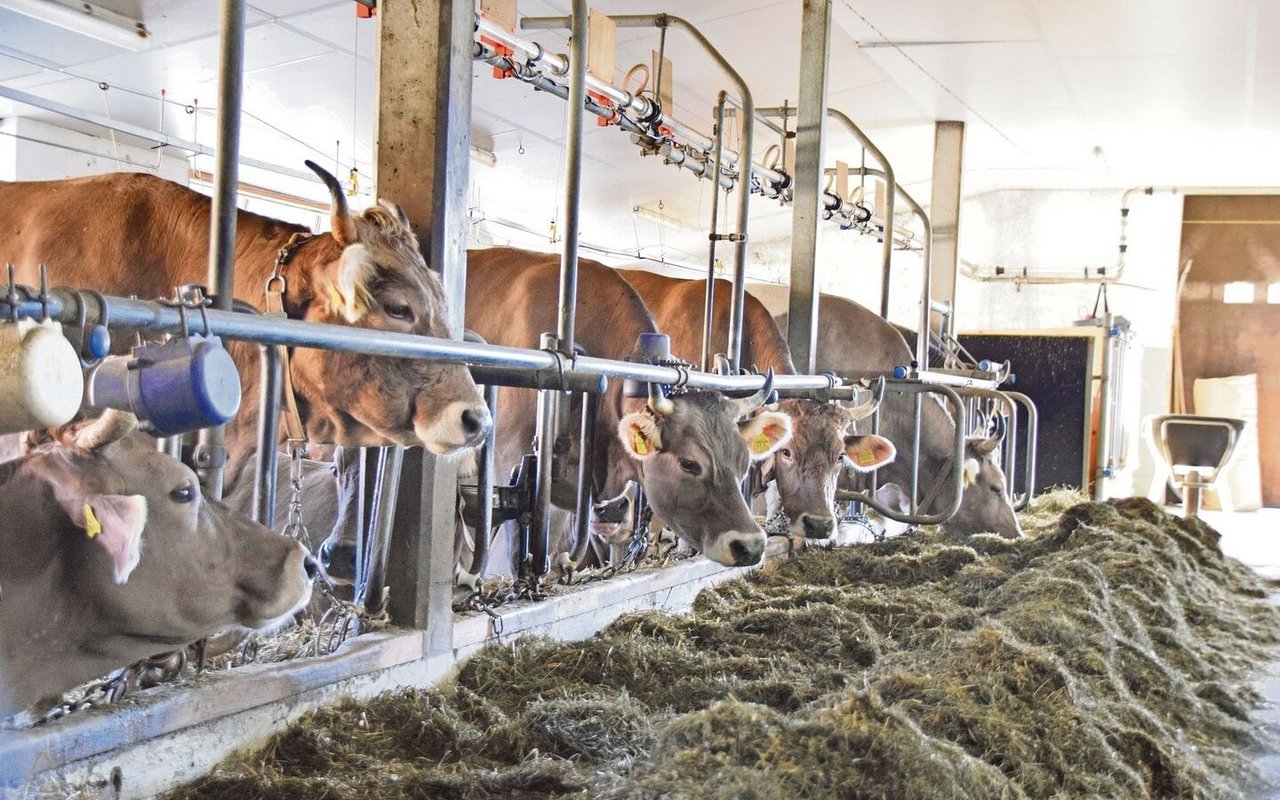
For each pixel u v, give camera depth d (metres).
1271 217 14.27
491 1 3.82
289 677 2.65
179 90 7.41
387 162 3.32
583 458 4.12
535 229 12.03
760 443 4.50
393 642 3.02
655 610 4.23
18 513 1.96
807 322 6.00
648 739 2.82
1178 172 13.61
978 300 15.09
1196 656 4.90
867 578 5.61
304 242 3.22
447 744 2.77
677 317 5.91
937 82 9.86
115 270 3.55
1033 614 4.23
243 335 1.97
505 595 3.75
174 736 2.34
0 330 1.50
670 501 4.13
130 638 2.12
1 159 7.56
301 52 7.02
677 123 5.30
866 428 6.97
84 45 6.52
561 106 8.31
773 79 8.70
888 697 3.12
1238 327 14.41
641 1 7.14
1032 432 8.20
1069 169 13.66
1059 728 3.11
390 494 3.11
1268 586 7.46
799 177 6.03
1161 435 10.77
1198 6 7.81
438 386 3.05
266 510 2.77
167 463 2.09
